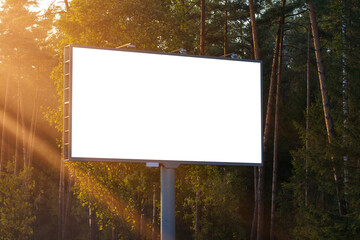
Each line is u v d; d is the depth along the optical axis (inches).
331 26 1042.7
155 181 888.3
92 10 832.9
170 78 522.0
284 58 1494.8
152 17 855.7
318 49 813.2
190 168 847.7
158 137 514.0
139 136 508.4
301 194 818.2
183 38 880.9
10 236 1096.8
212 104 529.3
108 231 1494.8
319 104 852.0
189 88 526.0
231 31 1414.9
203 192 962.7
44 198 1772.9
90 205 892.6
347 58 743.1
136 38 848.3
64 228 1585.9
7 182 1138.0
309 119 799.7
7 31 1563.7
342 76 733.9
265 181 1321.4
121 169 864.9
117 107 504.7
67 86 502.9
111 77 505.7
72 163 857.5
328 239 676.7
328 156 714.2
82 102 495.2
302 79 1381.6
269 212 1291.8
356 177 677.3
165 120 517.3
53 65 1658.5
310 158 733.9
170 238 509.7
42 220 1728.6
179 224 1441.9
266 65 1438.2
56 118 888.3
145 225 1261.1
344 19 796.0
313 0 842.2
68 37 868.0
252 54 1362.0
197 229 1111.0
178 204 1111.0
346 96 729.6
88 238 1616.6
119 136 502.6
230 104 533.3
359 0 802.8
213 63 533.0
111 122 501.7
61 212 1608.0
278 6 1003.3
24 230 1113.4
